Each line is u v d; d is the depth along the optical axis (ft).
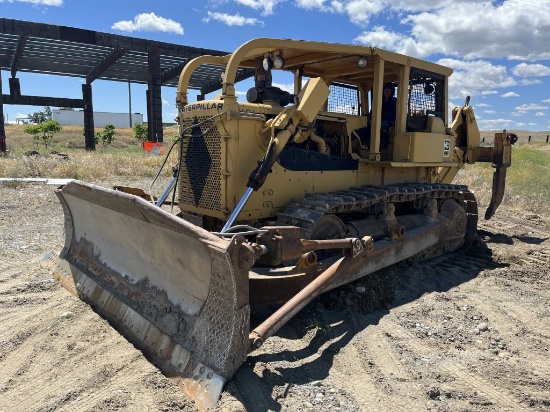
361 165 19.31
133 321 13.16
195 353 11.07
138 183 44.88
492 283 19.36
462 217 23.04
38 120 257.75
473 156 26.43
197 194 16.67
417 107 20.52
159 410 9.89
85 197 15.15
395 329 14.64
